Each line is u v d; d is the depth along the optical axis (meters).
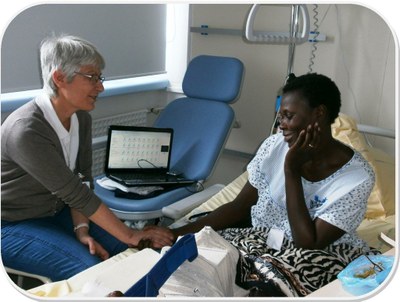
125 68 3.18
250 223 1.81
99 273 1.38
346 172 1.50
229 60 2.71
